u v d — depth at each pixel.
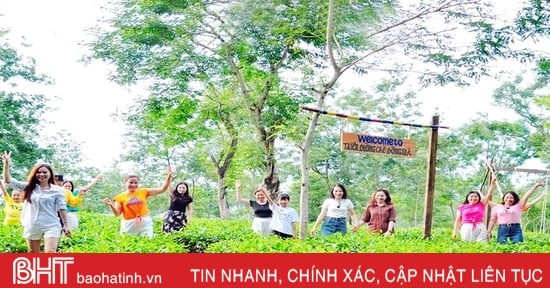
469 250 11.36
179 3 22.92
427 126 14.40
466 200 14.40
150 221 12.80
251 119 23.91
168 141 28.55
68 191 13.66
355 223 14.08
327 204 14.02
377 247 11.05
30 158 31.94
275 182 23.89
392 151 13.53
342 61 15.39
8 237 11.26
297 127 21.11
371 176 38.47
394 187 39.22
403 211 40.16
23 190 10.06
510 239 13.90
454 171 38.44
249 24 21.64
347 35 18.52
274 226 13.63
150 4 23.09
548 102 30.80
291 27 18.50
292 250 10.50
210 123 28.33
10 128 31.81
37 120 32.72
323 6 16.52
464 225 14.19
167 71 23.88
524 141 38.53
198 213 47.25
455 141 37.53
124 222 12.56
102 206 47.75
